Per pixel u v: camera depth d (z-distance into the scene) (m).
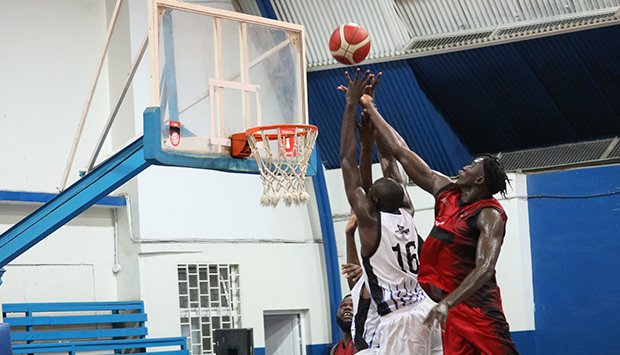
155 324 14.41
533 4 14.67
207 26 9.52
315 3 15.49
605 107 15.66
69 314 13.75
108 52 14.77
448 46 15.09
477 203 6.00
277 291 15.99
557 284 15.09
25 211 13.52
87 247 14.28
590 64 15.02
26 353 12.59
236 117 9.59
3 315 12.95
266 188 9.34
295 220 16.50
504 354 5.93
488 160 6.00
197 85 9.34
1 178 13.36
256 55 9.88
